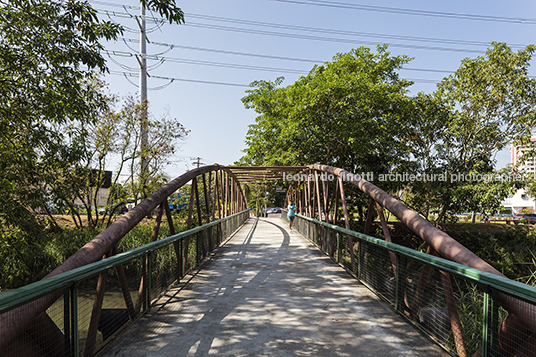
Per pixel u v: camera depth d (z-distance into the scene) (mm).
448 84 18266
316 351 3254
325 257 8906
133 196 12820
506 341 2658
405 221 4832
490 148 17297
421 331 3742
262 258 8750
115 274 3850
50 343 2705
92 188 12711
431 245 4086
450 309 3250
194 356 3152
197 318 4207
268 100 22328
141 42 15953
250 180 26516
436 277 3664
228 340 3523
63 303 2758
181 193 18781
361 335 3654
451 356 3141
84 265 3240
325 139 16906
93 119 7109
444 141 18906
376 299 5016
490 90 16609
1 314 2107
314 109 16500
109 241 4023
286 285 5891
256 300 4984
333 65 18938
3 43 5828
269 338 3574
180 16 5211
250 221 27047
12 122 6180
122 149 12742
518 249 17969
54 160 6852
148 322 4066
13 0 5652
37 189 6465
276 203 60781
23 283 9086
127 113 12922
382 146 17906
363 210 23250
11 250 6660
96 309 3289
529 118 15672
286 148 18500
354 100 16094
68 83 6301
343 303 4816
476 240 18703
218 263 8031
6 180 6141
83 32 5969
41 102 6262
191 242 7285
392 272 4691
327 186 11523
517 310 2379
